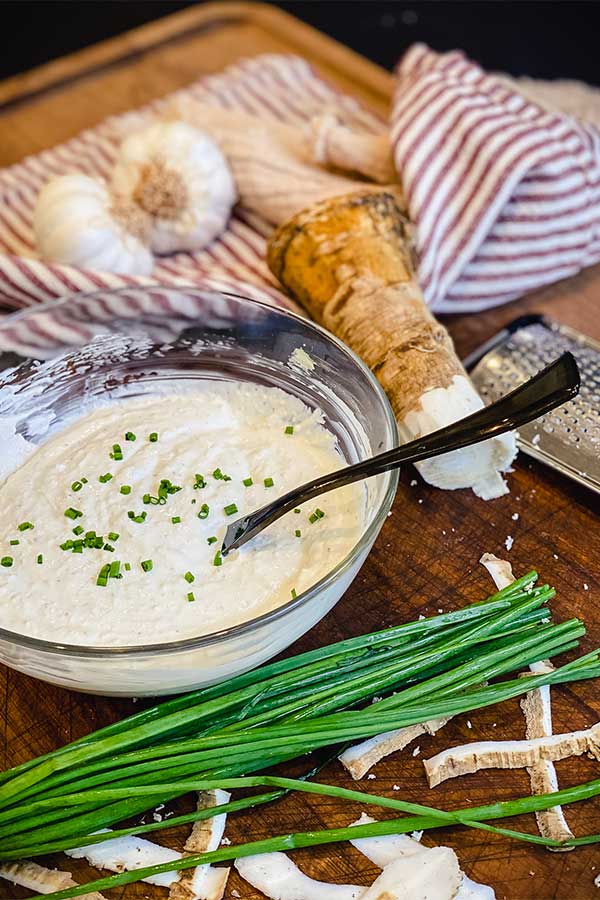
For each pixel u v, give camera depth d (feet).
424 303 1.75
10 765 1.41
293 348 1.60
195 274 1.98
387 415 1.45
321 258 1.77
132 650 1.27
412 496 1.64
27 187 2.17
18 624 1.40
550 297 1.92
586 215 1.90
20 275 1.81
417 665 1.40
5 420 1.61
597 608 1.50
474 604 1.47
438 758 1.38
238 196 2.05
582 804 1.35
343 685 1.38
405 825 1.32
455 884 1.30
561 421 1.66
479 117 1.91
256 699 1.36
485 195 1.86
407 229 1.86
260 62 2.37
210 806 1.35
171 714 1.35
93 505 1.50
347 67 2.40
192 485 1.52
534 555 1.56
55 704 1.46
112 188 2.01
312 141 2.07
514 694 1.39
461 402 1.59
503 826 1.34
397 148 1.92
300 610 1.32
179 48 2.50
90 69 2.44
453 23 3.28
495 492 1.63
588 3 3.32
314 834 1.31
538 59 3.10
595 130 2.01
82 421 1.63
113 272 1.94
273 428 1.61
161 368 1.69
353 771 1.38
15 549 1.47
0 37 3.36
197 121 2.14
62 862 1.33
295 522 1.48
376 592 1.53
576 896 1.29
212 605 1.41
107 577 1.42
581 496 1.63
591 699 1.43
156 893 1.31
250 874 1.32
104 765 1.32
